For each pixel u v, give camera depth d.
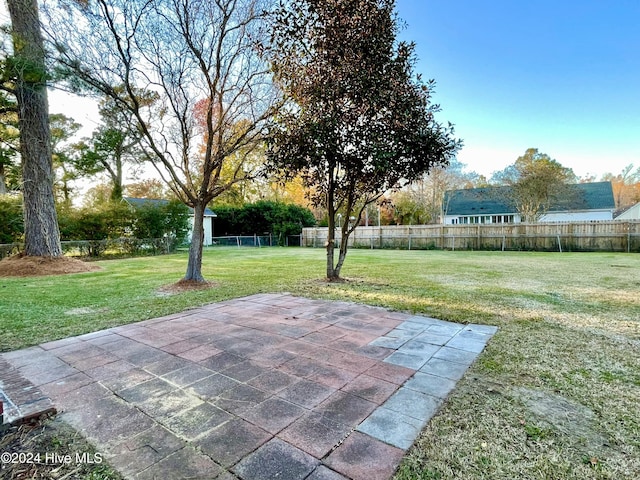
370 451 1.61
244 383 2.33
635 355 2.82
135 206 14.76
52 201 9.23
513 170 19.30
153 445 1.66
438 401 2.07
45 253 8.95
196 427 1.81
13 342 3.23
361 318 4.02
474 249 16.39
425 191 26.50
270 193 26.55
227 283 6.64
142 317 4.14
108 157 15.23
